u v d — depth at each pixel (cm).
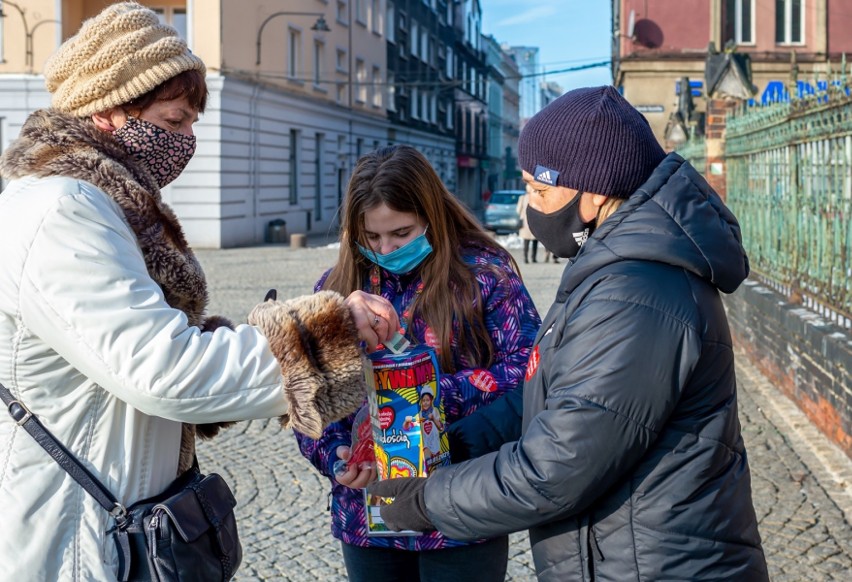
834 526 399
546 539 177
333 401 169
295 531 413
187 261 183
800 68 2111
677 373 162
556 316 177
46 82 189
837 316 550
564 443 161
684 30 2112
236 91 2281
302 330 168
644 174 182
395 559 235
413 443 198
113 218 169
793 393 605
